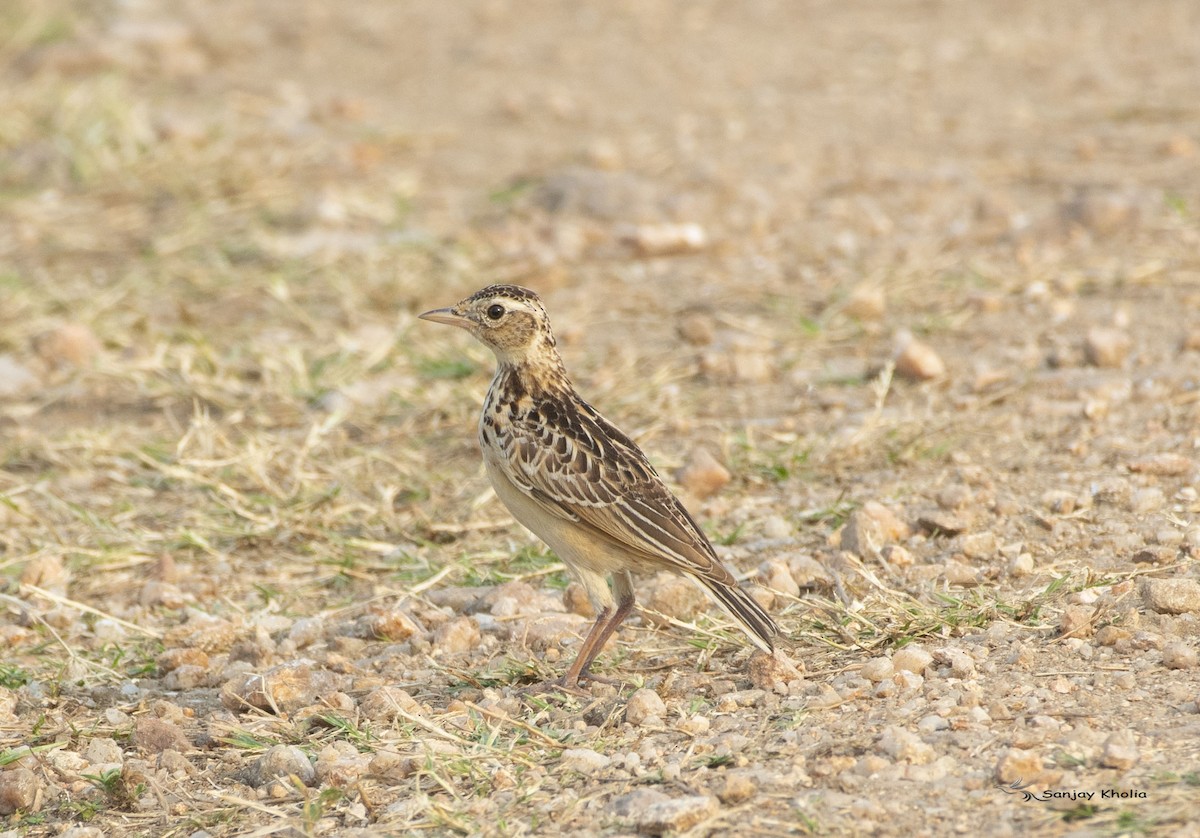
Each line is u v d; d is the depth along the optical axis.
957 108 25.17
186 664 10.05
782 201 20.48
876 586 10.08
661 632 10.05
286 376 15.31
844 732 8.02
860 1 34.19
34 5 30.97
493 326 9.76
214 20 31.97
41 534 12.46
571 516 9.36
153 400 15.14
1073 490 11.54
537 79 28.06
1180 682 8.27
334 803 7.90
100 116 23.73
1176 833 6.68
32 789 8.24
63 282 18.33
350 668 9.78
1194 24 30.55
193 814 7.98
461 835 7.43
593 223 19.94
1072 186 20.31
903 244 18.47
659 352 15.73
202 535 12.38
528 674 9.43
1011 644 9.06
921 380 14.30
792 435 13.32
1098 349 14.19
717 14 33.22
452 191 21.52
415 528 12.27
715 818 7.20
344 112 25.44
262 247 19.16
